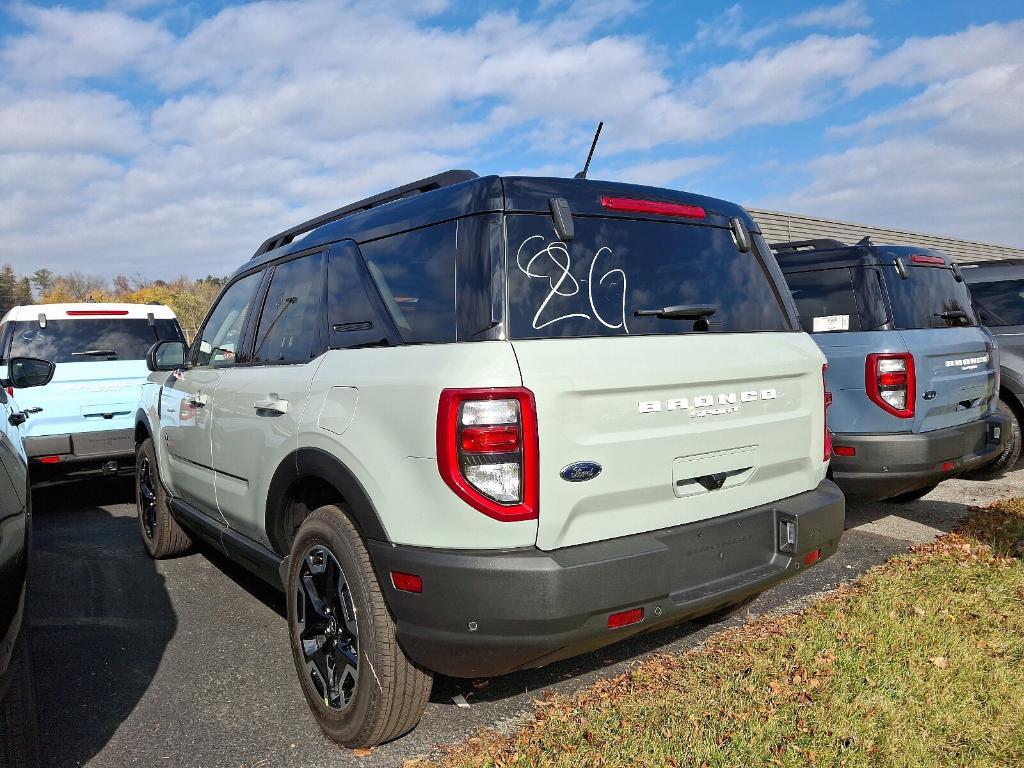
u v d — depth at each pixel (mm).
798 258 5402
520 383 2229
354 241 3039
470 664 2348
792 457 2959
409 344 2568
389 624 2527
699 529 2588
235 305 4102
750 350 2832
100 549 5547
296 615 2980
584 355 2395
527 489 2223
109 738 2855
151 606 4297
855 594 3947
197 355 4402
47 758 2719
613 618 2314
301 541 2910
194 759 2701
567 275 2525
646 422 2465
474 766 2535
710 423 2645
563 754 2555
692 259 2887
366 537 2529
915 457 4711
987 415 5508
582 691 3070
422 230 2693
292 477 2977
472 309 2406
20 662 2500
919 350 4812
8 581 2100
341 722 2713
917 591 3943
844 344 4965
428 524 2309
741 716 2752
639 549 2371
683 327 2742
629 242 2723
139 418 5289
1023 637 3361
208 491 3996
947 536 4988
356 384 2635
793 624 3607
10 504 2254
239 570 4965
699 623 3752
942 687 2926
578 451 2303
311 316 3199
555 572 2197
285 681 3322
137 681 3340
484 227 2465
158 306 7965
